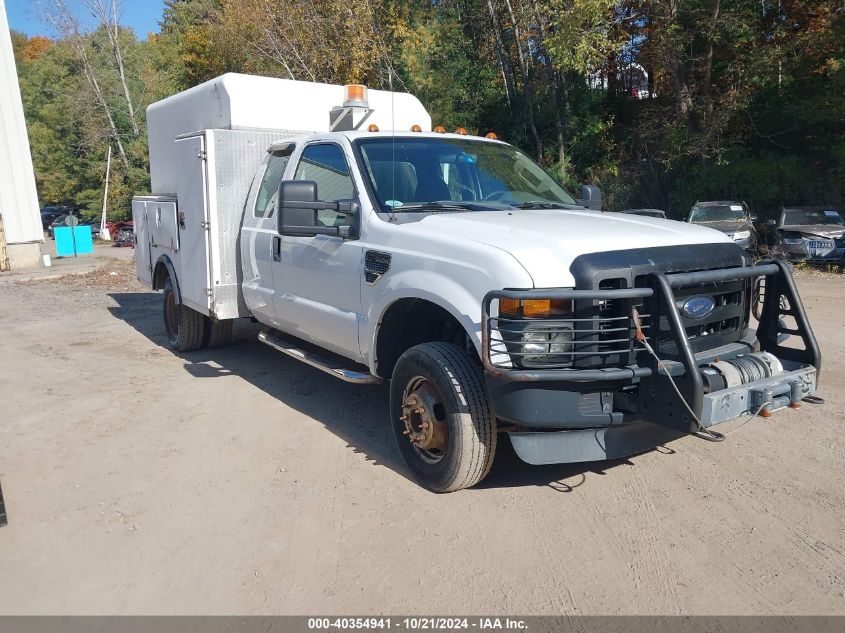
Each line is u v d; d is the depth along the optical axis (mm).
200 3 32594
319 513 4152
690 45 20531
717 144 20031
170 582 3477
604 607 3201
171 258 7934
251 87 6734
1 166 19344
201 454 5105
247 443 5309
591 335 3693
